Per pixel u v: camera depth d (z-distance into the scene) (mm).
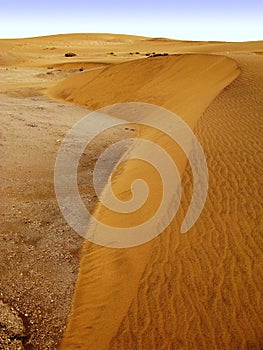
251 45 55219
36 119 17375
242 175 7113
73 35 114625
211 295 4641
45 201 8805
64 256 6594
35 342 4793
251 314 4316
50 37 110812
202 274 4969
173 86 21422
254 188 6629
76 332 4816
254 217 5867
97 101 23266
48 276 6039
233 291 4637
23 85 30391
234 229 5695
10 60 52594
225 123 10062
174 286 4875
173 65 24297
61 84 28922
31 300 5504
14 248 6785
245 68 17297
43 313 5258
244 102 11773
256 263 4992
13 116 17344
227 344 4051
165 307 4617
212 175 7258
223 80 17406
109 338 4438
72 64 44000
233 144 8555
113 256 6105
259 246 5273
